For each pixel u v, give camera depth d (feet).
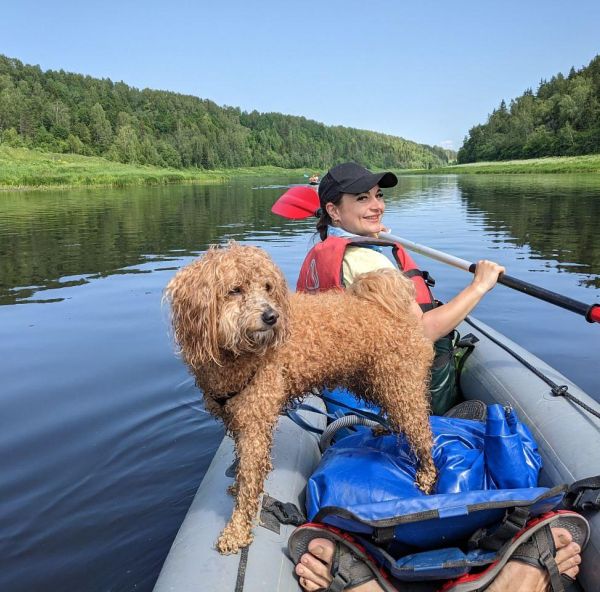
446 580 7.94
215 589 7.61
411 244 15.24
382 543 8.11
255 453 8.60
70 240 48.06
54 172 197.36
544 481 10.14
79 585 10.05
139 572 10.34
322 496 9.33
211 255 8.63
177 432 15.34
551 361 18.93
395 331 9.51
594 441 10.09
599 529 8.41
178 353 9.00
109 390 17.97
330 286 11.72
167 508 12.14
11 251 42.86
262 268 8.63
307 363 9.16
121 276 33.96
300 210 16.31
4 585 10.05
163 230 54.24
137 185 177.06
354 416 11.10
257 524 8.81
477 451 9.94
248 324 8.16
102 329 24.09
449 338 13.75
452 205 73.26
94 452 14.39
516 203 71.15
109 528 11.55
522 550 7.80
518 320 23.21
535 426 11.34
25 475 13.39
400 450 10.37
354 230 12.98
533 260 33.78
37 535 11.34
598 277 29.12
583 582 8.71
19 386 18.39
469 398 14.74
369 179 12.37
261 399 8.76
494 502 7.64
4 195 118.52
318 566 8.20
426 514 7.69
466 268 12.55
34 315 26.25
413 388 9.67
